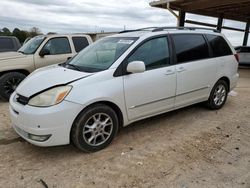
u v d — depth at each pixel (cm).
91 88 352
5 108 579
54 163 342
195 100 505
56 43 721
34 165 337
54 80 360
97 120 365
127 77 387
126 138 418
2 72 635
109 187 292
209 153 372
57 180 305
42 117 324
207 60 510
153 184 298
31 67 671
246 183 303
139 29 477
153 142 404
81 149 360
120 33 484
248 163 347
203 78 504
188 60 476
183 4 1324
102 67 385
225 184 300
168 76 436
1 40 899
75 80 351
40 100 337
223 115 537
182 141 409
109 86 367
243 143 407
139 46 409
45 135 329
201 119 509
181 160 351
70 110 335
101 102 368
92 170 325
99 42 476
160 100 434
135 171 323
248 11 1545
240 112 560
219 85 556
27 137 343
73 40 753
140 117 418
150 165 337
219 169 331
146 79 406
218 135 436
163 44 443
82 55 460
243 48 1769
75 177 311
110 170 325
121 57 389
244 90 827
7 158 353
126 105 390
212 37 538
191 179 308
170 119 505
